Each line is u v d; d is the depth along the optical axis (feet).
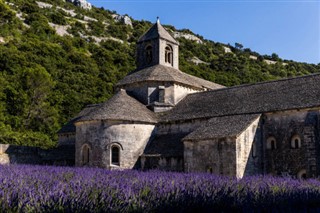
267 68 387.34
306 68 424.46
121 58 316.60
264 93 115.44
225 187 47.75
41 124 219.00
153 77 133.28
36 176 56.80
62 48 316.81
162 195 38.04
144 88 134.41
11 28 326.85
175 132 120.98
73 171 75.97
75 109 235.40
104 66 299.38
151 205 33.47
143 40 149.38
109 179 55.83
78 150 121.60
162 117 126.41
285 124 102.53
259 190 48.42
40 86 229.66
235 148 97.40
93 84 260.83
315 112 97.60
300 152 98.73
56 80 256.11
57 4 502.38
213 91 130.82
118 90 141.79
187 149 106.73
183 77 142.41
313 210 30.35
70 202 30.83
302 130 99.25
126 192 37.29
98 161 115.44
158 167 113.80
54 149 146.41
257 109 108.17
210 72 305.94
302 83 111.45
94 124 118.42
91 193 36.83
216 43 483.10
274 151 103.50
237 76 320.29
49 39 338.54
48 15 413.59
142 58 149.69
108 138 115.75
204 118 115.24
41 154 143.54
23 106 218.38
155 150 117.19
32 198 31.78
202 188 45.57
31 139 189.88
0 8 342.85
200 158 103.71
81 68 280.10
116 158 116.06
